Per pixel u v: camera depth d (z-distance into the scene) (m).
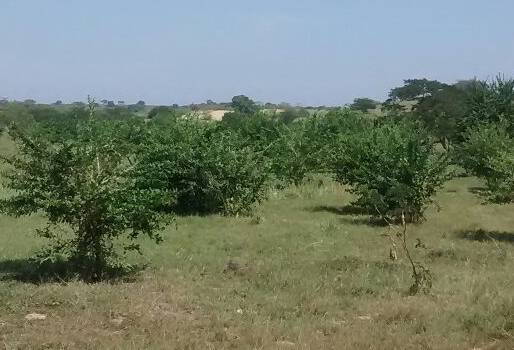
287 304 9.02
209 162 18.53
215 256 12.47
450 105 40.84
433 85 58.38
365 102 68.38
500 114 38.06
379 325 8.05
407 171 17.42
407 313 8.46
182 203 18.89
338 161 20.86
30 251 12.54
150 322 7.94
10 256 12.06
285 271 11.03
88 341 7.14
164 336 7.34
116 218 10.16
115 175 10.31
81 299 8.78
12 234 14.67
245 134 35.03
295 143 27.78
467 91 44.94
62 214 10.14
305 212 19.17
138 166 11.80
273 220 17.36
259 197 19.92
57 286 9.49
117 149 10.66
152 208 10.82
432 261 12.18
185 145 18.73
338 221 17.34
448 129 37.69
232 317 8.30
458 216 18.84
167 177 18.41
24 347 6.94
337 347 7.11
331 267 11.43
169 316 8.31
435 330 7.82
